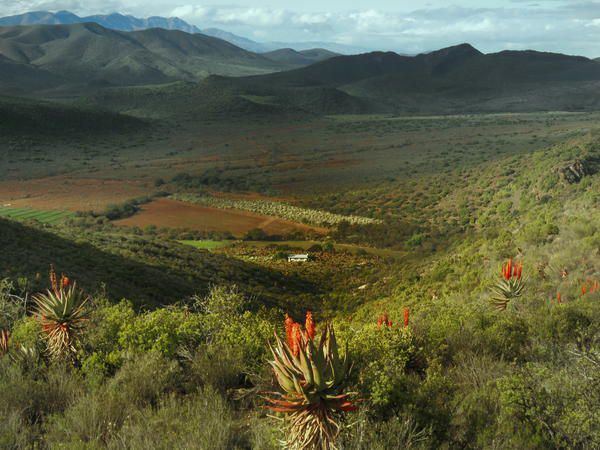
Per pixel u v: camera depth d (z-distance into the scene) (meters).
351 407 3.84
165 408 5.45
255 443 4.77
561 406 5.09
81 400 5.53
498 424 4.96
